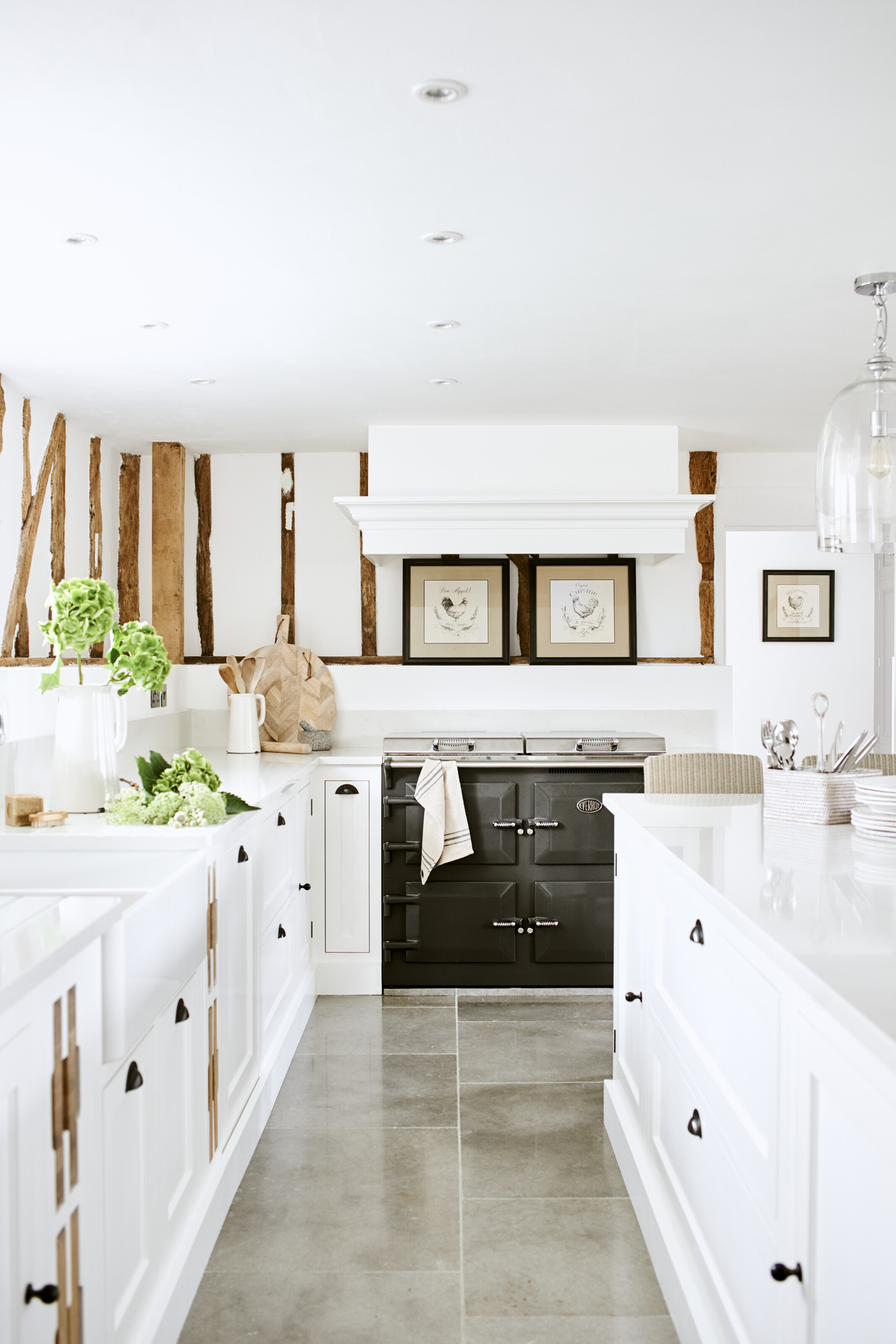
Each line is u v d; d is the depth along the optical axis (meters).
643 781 4.27
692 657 5.05
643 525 4.32
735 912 1.66
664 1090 2.34
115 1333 1.67
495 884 4.30
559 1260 2.35
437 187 2.16
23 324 3.04
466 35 1.63
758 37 1.65
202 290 2.76
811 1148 1.38
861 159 2.06
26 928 1.47
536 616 4.94
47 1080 1.38
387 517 4.32
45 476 4.05
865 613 5.57
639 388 3.80
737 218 2.33
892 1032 1.09
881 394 2.30
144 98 1.81
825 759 2.65
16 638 3.78
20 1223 1.29
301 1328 2.09
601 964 4.31
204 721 4.95
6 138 1.94
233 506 5.04
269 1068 3.18
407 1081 3.39
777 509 5.07
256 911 3.02
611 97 1.82
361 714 4.93
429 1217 2.54
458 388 3.79
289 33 1.62
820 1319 1.35
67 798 2.83
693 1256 2.05
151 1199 1.91
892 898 1.75
